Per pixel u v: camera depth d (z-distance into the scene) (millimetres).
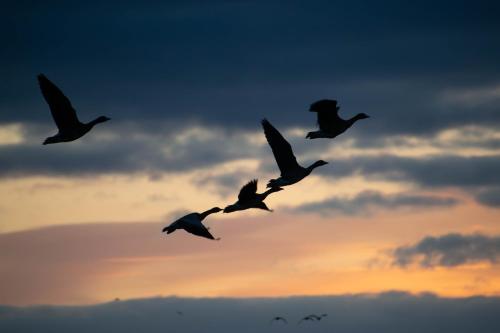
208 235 44156
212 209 47031
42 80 47438
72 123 48531
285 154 50500
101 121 49344
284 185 49844
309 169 50594
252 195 49812
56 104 47938
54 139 48062
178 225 44594
